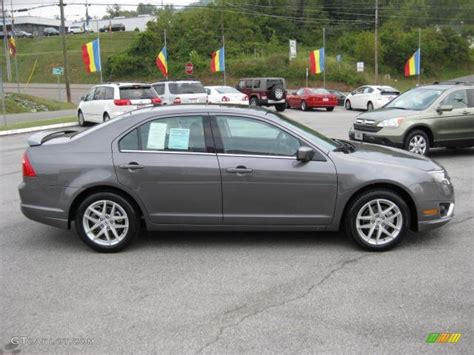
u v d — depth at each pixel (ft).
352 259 17.99
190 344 12.35
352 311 13.94
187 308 14.26
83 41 271.08
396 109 39.47
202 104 19.95
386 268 17.10
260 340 12.48
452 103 38.40
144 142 18.78
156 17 271.90
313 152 18.33
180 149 18.66
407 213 18.60
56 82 223.92
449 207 19.30
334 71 201.16
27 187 18.94
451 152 42.75
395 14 298.97
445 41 258.57
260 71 204.64
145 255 18.66
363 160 18.69
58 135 21.20
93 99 66.33
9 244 20.13
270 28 257.14
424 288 15.43
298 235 20.77
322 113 94.38
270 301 14.65
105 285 15.94
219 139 18.67
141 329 13.10
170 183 18.44
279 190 18.39
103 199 18.65
